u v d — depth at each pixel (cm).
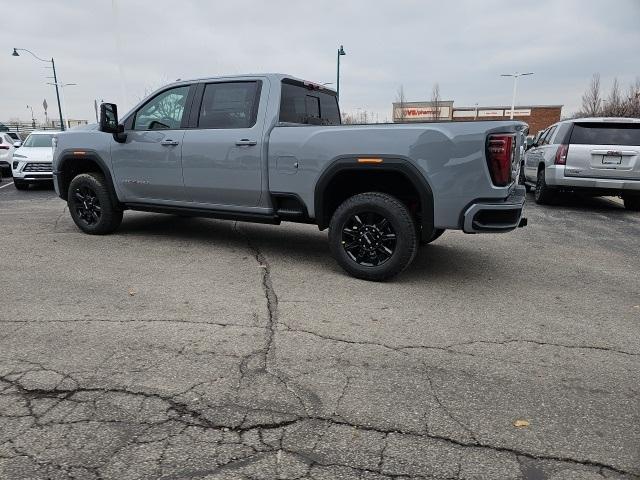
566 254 615
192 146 554
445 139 428
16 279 470
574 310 420
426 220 448
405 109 5259
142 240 639
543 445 242
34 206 952
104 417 257
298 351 332
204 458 229
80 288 447
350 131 463
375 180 497
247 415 261
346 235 486
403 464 227
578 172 938
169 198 597
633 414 269
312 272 509
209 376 298
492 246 648
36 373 298
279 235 683
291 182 502
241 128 529
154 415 260
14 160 1255
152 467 222
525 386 295
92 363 311
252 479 216
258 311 400
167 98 584
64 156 659
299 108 563
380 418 261
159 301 418
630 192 929
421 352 335
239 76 541
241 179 530
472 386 293
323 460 229
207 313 394
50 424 251
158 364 311
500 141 419
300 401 274
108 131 585
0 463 223
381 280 481
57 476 216
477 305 425
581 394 288
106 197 637
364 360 322
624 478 221
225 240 646
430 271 524
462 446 240
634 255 619
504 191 425
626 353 340
